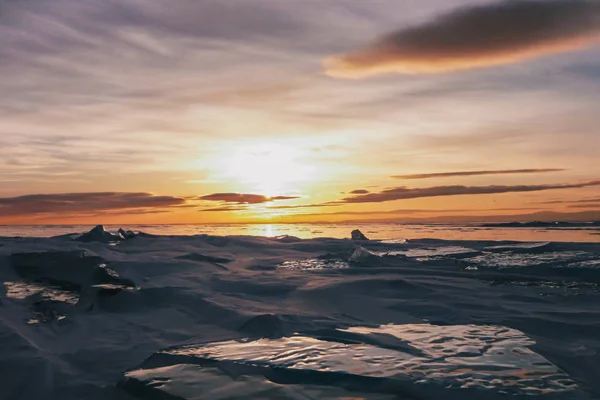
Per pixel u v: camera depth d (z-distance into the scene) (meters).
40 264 6.46
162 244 9.37
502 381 2.32
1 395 2.36
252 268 6.56
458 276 5.69
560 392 2.20
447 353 2.75
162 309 4.09
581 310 3.88
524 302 4.23
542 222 39.25
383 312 3.89
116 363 2.76
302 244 9.93
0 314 3.75
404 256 7.66
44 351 2.94
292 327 3.38
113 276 5.38
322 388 2.29
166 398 2.21
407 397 2.18
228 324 3.56
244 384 2.34
